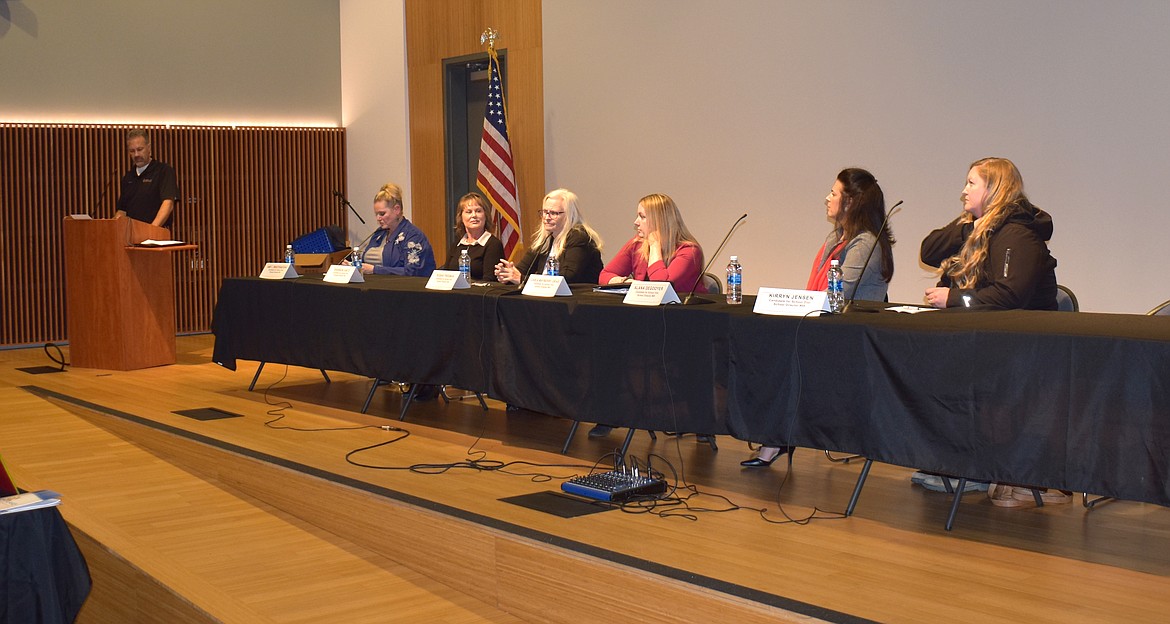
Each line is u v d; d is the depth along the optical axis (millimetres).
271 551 3656
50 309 8977
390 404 5734
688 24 7035
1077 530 3246
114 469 4742
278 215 10008
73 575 2721
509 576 3166
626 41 7469
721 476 4008
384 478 3957
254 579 3350
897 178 5957
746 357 3486
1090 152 5145
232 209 9812
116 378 6777
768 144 6613
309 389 6285
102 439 5281
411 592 3295
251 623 2959
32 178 8844
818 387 3318
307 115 10180
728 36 6793
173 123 9523
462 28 8875
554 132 8117
